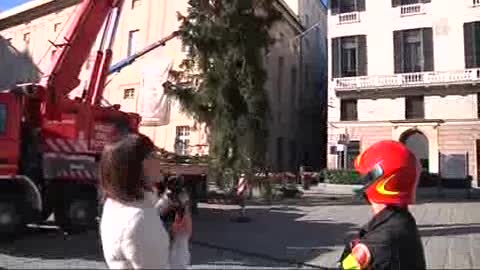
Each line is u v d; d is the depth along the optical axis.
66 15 51.78
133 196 2.97
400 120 41.97
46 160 13.16
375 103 42.94
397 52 42.28
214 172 20.16
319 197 27.61
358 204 23.42
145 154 3.04
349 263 2.96
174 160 18.02
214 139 21.33
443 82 40.59
